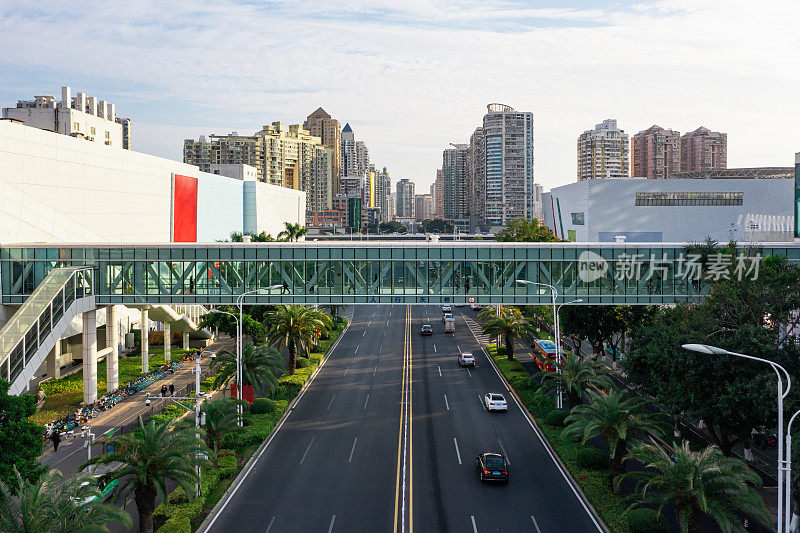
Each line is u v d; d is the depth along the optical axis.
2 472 29.17
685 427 49.66
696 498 27.95
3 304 60.19
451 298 59.00
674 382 39.88
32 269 60.12
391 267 59.19
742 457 42.50
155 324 93.31
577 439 46.00
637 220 144.25
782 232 112.19
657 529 30.95
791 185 143.12
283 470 40.91
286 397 58.62
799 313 42.28
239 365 51.28
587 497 35.72
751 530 32.03
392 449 44.94
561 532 31.70
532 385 61.66
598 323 64.44
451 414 54.12
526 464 42.00
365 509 34.62
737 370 36.19
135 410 56.06
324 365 74.69
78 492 25.69
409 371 71.19
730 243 56.31
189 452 32.41
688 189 143.88
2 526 23.89
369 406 56.69
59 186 75.06
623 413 37.00
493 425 50.91
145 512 31.09
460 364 74.00
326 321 80.19
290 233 124.44
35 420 53.22
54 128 115.00
